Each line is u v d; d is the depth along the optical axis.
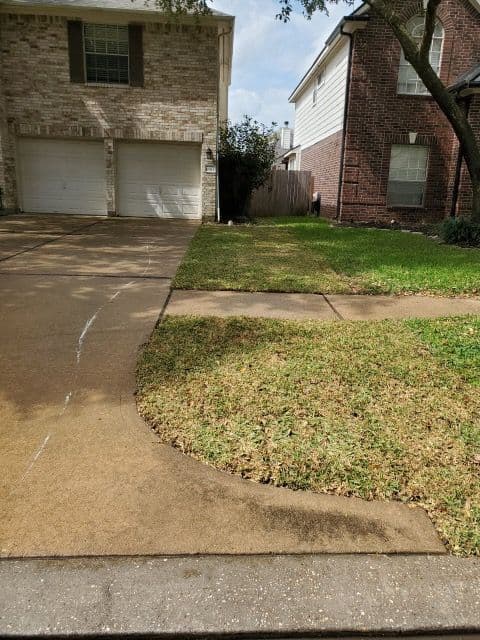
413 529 2.20
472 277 7.00
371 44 13.88
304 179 18.92
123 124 14.28
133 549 2.05
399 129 14.33
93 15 13.55
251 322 4.81
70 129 14.24
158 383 3.48
